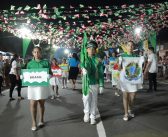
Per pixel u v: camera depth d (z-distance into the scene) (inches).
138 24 845.8
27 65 293.9
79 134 272.1
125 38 1040.8
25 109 410.9
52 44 1306.6
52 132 281.6
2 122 330.6
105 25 788.0
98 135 266.5
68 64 701.9
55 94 566.9
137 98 482.9
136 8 578.9
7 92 637.3
